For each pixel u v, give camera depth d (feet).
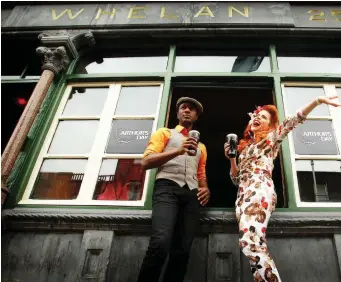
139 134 13.69
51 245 11.14
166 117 13.82
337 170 12.12
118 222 11.09
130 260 10.64
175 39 16.37
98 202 12.01
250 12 16.30
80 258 10.61
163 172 10.00
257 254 8.00
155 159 9.48
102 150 13.38
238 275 9.98
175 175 9.89
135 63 16.53
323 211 10.91
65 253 10.94
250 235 8.30
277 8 16.33
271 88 14.70
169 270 9.29
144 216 11.00
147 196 11.71
